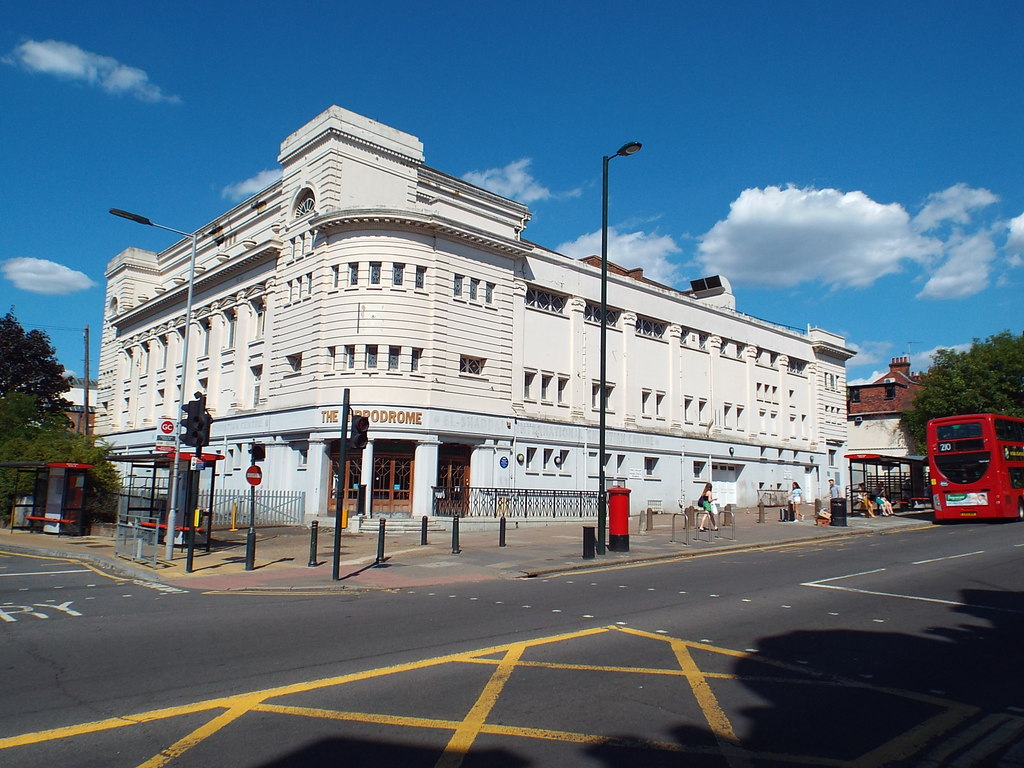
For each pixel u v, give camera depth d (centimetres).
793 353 5438
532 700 693
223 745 573
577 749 573
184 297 4650
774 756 568
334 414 3106
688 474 4338
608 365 3972
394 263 3170
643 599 1298
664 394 4300
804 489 5388
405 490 3112
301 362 3403
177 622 1070
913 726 643
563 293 3775
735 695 723
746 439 4850
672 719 648
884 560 1942
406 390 3092
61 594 1372
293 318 3472
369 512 2973
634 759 555
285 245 3612
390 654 866
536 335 3638
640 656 872
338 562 1566
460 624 1059
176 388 4644
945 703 709
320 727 614
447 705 674
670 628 1041
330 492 3167
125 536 1922
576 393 3772
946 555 2059
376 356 3131
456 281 3328
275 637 960
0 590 1421
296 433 3312
